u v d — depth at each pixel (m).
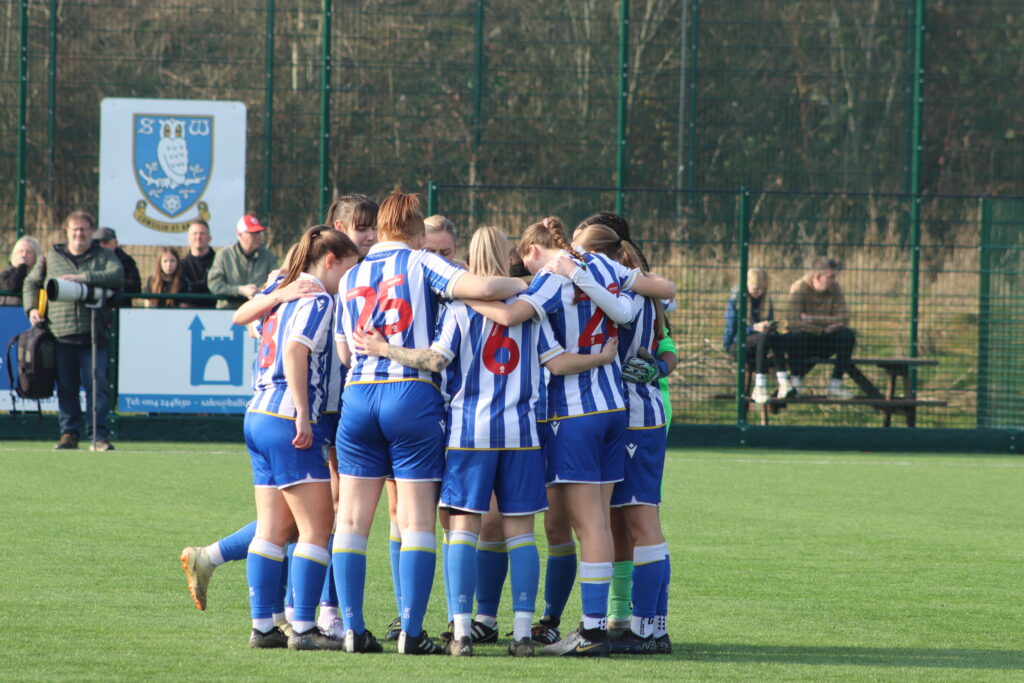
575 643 17.83
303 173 51.75
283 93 51.97
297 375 17.64
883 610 21.44
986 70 57.81
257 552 17.84
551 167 54.09
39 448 43.12
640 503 18.58
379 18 53.06
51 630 18.36
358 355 17.80
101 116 47.12
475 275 17.64
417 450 17.55
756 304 49.69
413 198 18.42
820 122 56.19
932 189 57.69
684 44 55.34
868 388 50.47
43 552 24.84
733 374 50.31
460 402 17.77
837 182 56.22
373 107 52.72
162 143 47.56
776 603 21.95
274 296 18.36
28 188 50.31
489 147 53.69
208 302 46.50
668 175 55.09
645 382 18.80
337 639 17.88
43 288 41.84
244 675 15.84
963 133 57.75
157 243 47.69
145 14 51.88
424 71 53.22
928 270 52.31
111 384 46.25
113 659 16.61
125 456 41.53
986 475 42.00
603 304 18.12
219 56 51.91
